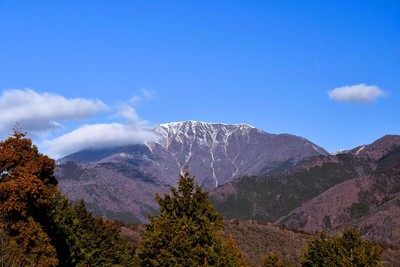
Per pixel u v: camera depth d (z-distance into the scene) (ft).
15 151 90.99
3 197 86.48
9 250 58.03
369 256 89.40
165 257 66.44
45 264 86.38
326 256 91.86
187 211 71.15
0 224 84.07
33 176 87.81
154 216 71.61
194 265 66.49
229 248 71.72
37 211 96.43
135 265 70.49
